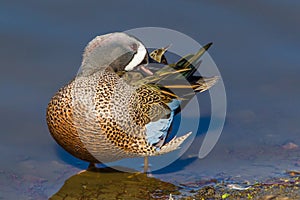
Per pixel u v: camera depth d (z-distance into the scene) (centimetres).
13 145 1348
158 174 1277
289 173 1259
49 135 1384
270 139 1387
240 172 1266
